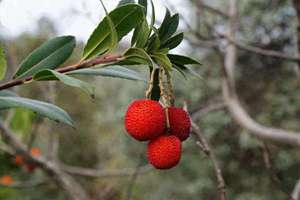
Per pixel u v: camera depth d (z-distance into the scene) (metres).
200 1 4.16
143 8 1.44
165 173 9.17
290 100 9.60
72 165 9.23
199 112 4.51
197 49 9.32
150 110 1.53
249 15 9.38
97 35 1.50
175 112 1.59
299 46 3.62
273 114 9.62
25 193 7.03
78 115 9.59
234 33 4.18
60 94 9.52
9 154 3.88
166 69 1.50
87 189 6.67
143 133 1.54
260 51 3.75
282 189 2.78
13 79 1.57
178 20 1.51
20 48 7.00
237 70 9.90
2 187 4.12
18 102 1.56
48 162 3.75
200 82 8.71
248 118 3.94
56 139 4.27
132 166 9.23
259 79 9.91
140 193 8.61
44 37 7.09
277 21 9.36
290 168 8.57
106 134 9.77
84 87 1.32
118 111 9.77
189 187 9.03
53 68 1.61
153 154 1.55
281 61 9.70
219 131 9.05
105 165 8.88
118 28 1.50
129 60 1.50
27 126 3.88
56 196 7.24
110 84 10.38
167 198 9.07
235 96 4.11
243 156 8.80
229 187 9.09
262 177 8.91
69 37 1.65
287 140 3.59
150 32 1.46
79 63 1.52
